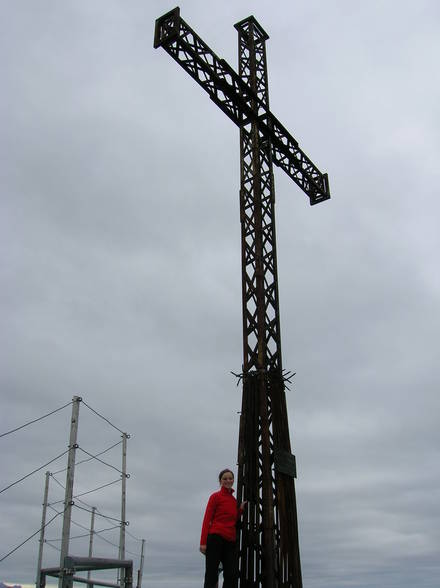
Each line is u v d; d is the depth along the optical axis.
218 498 9.05
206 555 8.67
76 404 15.32
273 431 11.02
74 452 14.74
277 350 11.97
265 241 13.14
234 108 14.12
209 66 12.95
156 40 12.69
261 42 16.06
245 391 11.27
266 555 9.73
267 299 12.45
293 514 10.71
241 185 13.63
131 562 9.30
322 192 16.97
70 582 8.12
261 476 10.44
